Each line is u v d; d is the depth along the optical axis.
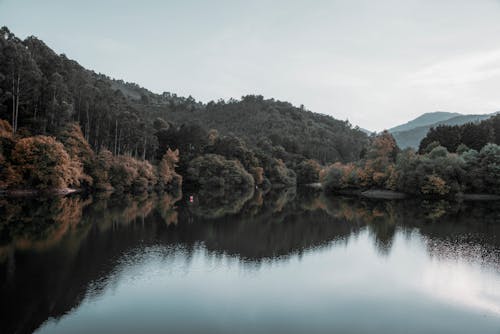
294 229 49.75
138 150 126.19
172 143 139.62
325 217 61.97
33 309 21.44
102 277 27.02
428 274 29.95
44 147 72.31
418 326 20.84
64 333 18.81
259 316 21.47
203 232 45.12
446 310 23.06
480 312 22.89
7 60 79.31
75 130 90.50
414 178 95.62
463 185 95.31
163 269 29.42
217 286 26.11
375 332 20.02
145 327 19.66
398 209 74.62
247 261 32.81
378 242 41.62
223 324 20.31
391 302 24.11
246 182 134.00
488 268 31.66
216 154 138.25
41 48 103.56
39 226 43.72
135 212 58.72
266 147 195.00
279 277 28.59
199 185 129.00
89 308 21.78
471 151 101.06
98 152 103.38
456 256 35.53
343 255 35.72
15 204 59.28
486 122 128.88
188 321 20.52
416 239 43.28
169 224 49.34
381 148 113.50
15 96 80.69
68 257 31.66
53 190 77.12
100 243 36.88
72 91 102.25
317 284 27.20
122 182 93.81
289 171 174.50
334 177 121.44
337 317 21.67
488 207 78.31
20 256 31.38
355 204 85.44
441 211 70.94
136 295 23.94
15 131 76.88
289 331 19.77
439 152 101.81
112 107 109.81
